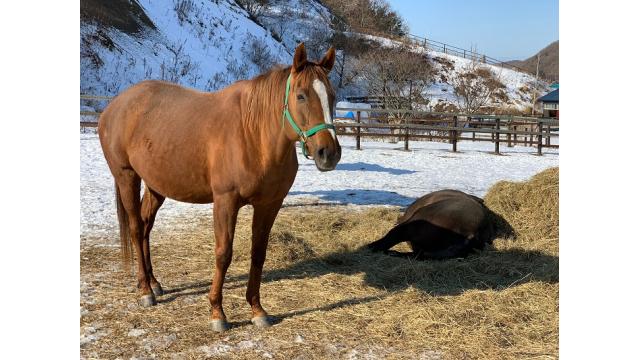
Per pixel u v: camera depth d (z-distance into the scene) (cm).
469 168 1302
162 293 418
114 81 2205
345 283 455
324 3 5281
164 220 657
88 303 392
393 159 1417
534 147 2055
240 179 343
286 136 336
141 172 395
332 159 309
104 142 427
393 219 676
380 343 342
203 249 541
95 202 736
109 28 2486
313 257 518
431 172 1200
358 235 599
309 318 379
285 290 436
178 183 376
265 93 340
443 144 2038
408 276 473
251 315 384
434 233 530
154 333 349
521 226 599
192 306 398
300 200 814
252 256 369
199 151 360
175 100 389
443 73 4588
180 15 3141
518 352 333
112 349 324
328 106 314
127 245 421
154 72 2458
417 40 5538
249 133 341
